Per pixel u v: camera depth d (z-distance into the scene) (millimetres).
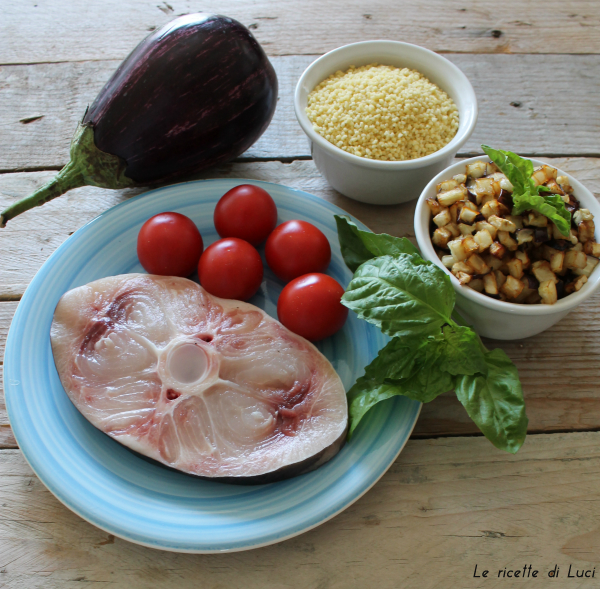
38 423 372
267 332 397
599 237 380
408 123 444
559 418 402
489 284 375
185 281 411
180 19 434
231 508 354
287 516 351
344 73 475
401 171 426
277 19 548
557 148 492
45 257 446
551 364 418
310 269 416
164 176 457
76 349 386
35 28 537
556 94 517
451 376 370
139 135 425
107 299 399
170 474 366
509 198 381
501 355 373
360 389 377
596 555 364
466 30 548
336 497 356
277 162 491
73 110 501
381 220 469
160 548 343
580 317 430
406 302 356
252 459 364
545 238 371
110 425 369
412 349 368
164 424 373
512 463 388
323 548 364
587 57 537
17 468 382
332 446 362
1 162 479
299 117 437
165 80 418
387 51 469
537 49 540
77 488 355
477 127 501
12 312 427
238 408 381
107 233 429
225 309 404
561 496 379
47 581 355
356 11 555
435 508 375
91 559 360
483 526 371
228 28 432
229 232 429
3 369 383
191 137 436
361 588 356
